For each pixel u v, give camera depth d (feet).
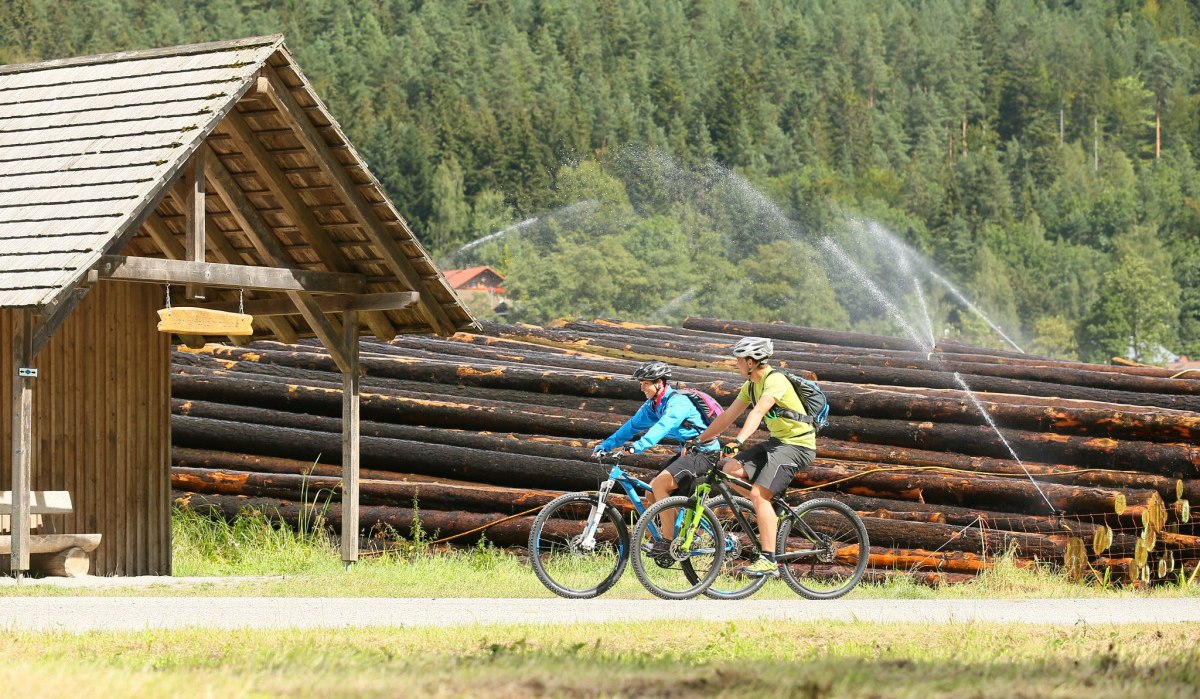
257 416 133.08
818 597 83.51
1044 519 110.83
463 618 70.18
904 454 121.19
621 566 82.58
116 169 93.04
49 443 102.12
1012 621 70.64
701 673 48.83
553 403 134.00
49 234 89.45
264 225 107.86
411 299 106.73
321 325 106.73
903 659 53.26
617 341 166.09
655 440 80.02
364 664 50.55
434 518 120.47
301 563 112.68
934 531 110.42
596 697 44.60
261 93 99.09
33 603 77.66
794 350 170.50
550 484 121.39
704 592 81.35
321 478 125.08
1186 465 113.29
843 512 84.69
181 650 56.95
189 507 125.29
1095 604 83.30
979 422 122.21
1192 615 75.66
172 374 137.39
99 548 104.63
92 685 43.73
